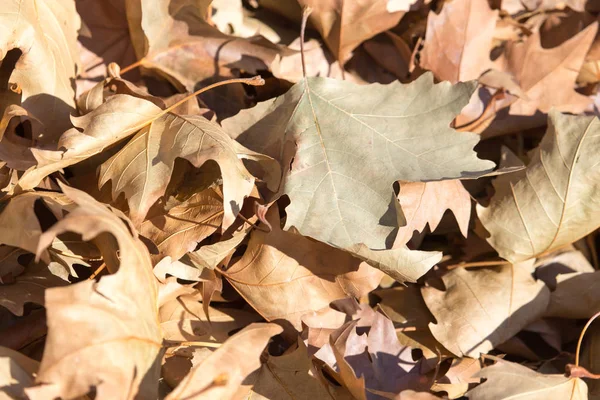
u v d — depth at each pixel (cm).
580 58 73
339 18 70
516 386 64
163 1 67
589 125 68
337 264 64
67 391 54
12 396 56
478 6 71
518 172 69
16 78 64
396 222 63
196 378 57
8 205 59
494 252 71
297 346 63
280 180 64
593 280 69
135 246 58
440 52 71
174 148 62
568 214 68
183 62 69
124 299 57
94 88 65
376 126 66
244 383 61
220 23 70
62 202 60
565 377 65
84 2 68
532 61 73
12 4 63
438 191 65
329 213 64
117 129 62
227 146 61
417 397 60
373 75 73
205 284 63
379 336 65
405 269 62
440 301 68
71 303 55
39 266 62
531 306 68
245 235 65
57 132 65
